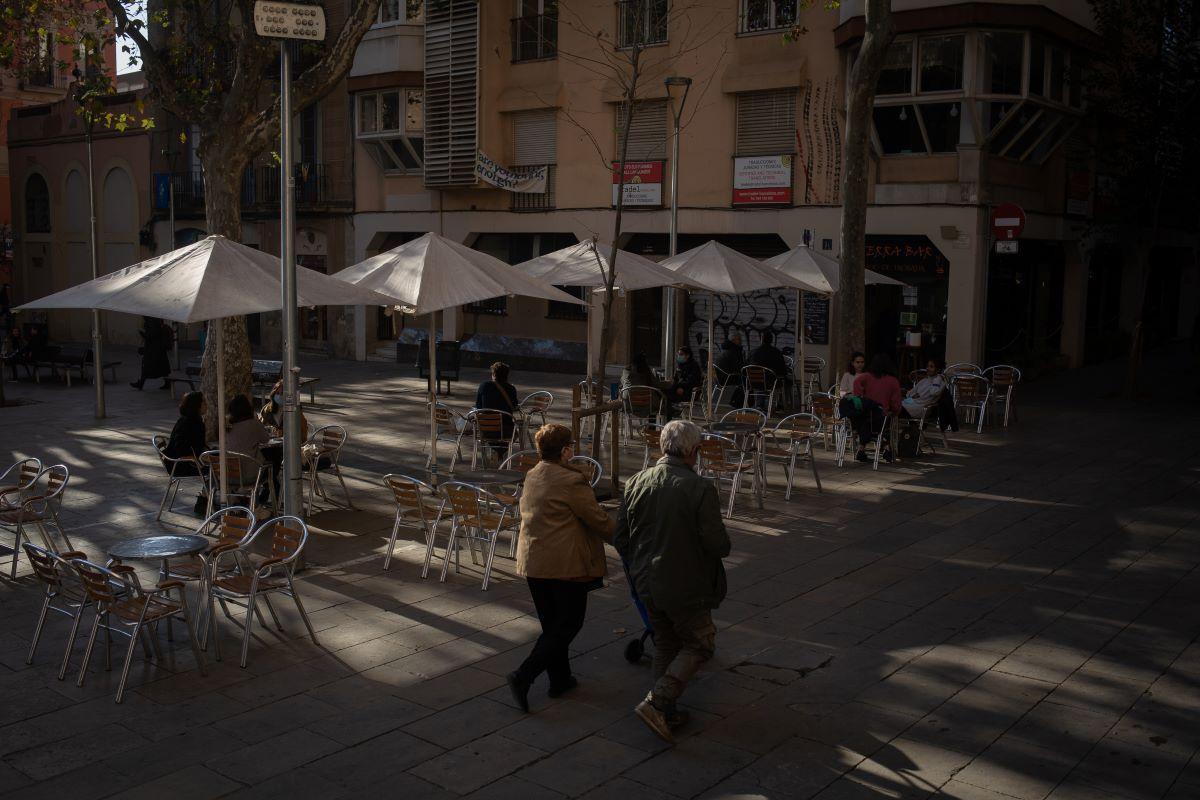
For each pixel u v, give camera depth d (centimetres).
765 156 2191
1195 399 2045
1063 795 531
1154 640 754
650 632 694
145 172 3516
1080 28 2069
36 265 3984
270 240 3212
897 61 1997
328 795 533
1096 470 1369
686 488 588
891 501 1197
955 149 1992
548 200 2559
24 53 1939
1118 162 2158
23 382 2459
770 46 2166
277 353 3291
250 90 1436
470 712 634
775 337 2303
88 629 783
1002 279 2247
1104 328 2889
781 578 904
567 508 631
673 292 1956
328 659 721
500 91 2597
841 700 650
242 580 748
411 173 2825
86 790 538
